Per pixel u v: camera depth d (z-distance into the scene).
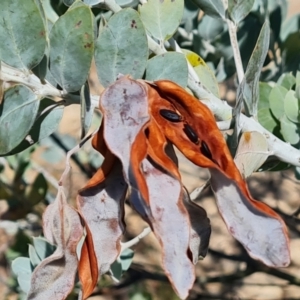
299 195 0.72
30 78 0.23
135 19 0.23
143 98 0.18
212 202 0.78
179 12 0.28
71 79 0.23
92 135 0.21
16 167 0.51
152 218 0.17
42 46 0.23
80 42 0.22
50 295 0.20
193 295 0.64
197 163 0.18
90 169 0.60
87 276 0.20
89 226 0.20
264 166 0.30
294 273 0.72
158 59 0.25
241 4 0.29
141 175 0.17
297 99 0.32
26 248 0.52
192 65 0.30
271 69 0.42
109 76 0.23
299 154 0.27
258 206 0.18
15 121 0.23
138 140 0.18
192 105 0.19
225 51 0.40
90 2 0.28
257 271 0.60
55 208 0.20
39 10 0.23
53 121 0.25
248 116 0.27
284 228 0.18
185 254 0.17
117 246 0.20
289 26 0.41
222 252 0.67
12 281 0.54
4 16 0.23
